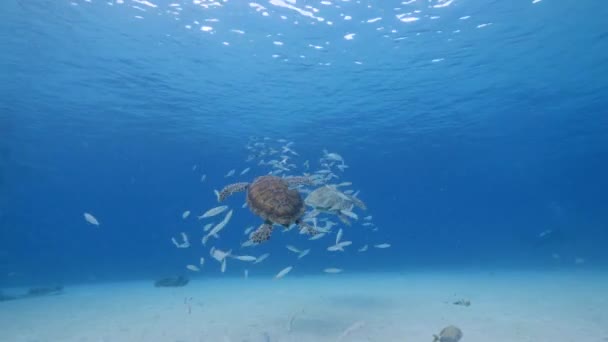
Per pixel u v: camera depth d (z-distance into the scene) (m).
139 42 18.61
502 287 18.12
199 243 64.00
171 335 9.92
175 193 106.19
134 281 28.22
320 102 28.16
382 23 17.14
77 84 23.86
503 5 15.70
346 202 7.80
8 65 20.95
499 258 40.47
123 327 11.08
